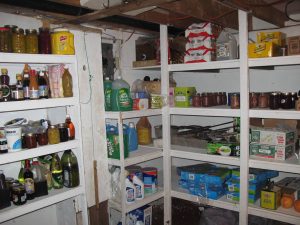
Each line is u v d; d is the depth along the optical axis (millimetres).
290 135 1938
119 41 2438
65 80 1742
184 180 2375
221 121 2734
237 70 2580
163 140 2354
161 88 2322
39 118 1952
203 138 2350
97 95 2109
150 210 2336
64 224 2010
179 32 2518
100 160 2146
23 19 1771
